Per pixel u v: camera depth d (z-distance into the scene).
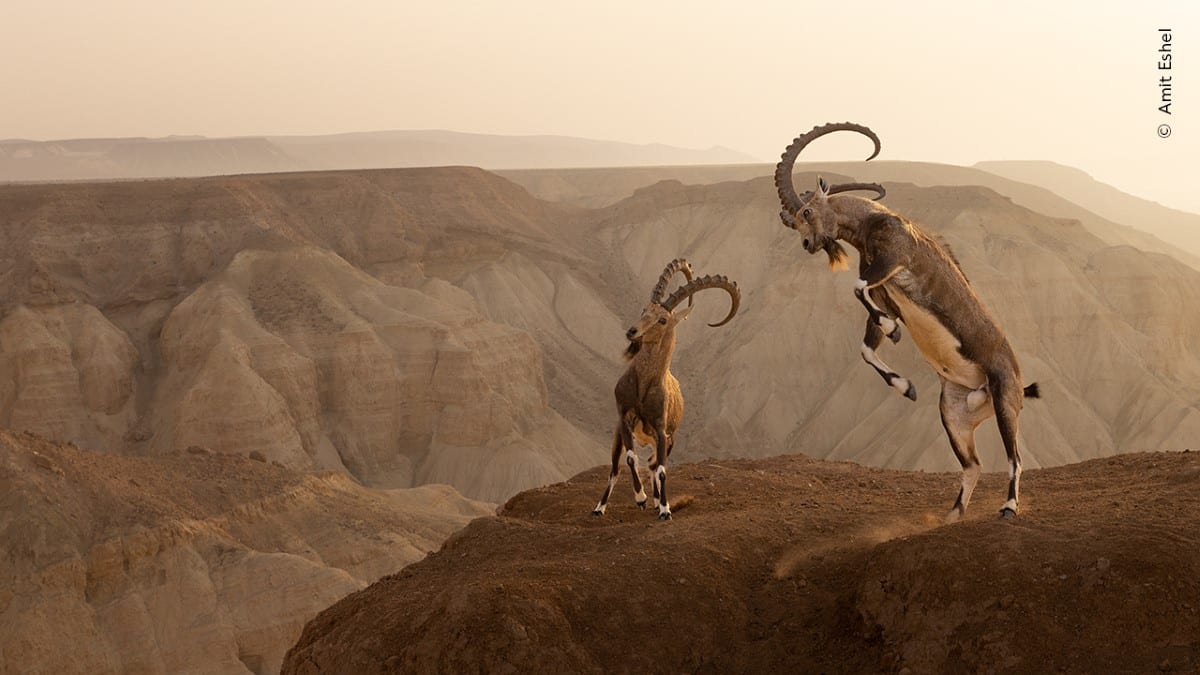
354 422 86.19
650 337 15.33
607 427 100.38
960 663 10.44
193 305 87.62
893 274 12.53
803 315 102.31
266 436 78.88
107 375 83.94
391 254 105.00
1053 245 104.19
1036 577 10.70
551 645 11.09
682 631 11.65
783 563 12.82
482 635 11.09
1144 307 98.38
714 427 95.38
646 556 12.62
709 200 129.00
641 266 124.12
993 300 94.06
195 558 46.09
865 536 13.29
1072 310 95.69
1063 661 10.09
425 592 12.70
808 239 13.28
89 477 47.25
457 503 64.25
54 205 93.19
